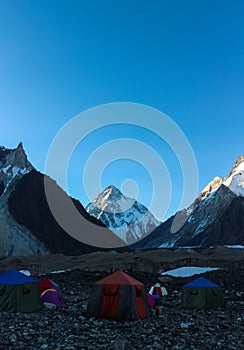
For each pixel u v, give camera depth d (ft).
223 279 139.74
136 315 65.41
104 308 66.33
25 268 204.23
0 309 73.56
